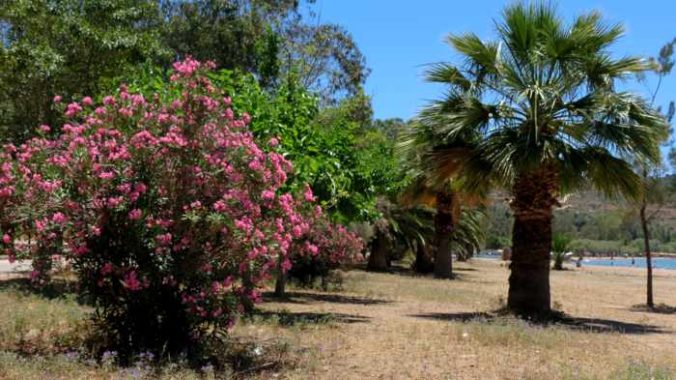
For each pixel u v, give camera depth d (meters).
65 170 6.61
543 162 12.93
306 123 12.20
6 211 6.57
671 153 17.69
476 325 10.63
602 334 11.10
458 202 26.92
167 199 6.78
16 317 8.66
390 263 34.72
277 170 7.19
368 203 13.60
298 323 10.27
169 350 7.09
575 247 80.12
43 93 13.62
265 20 28.41
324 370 7.08
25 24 14.18
